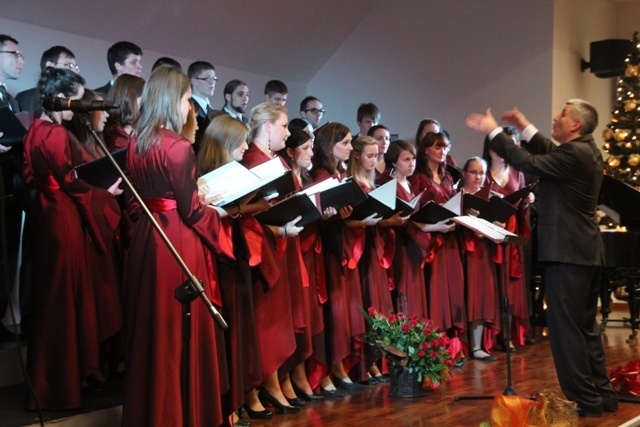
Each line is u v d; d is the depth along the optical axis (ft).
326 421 13.99
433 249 18.85
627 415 14.64
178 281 11.14
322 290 15.75
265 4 26.63
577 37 30.01
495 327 20.40
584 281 14.33
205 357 11.43
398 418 14.17
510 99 29.07
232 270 12.89
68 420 12.00
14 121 12.42
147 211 9.86
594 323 15.02
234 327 12.84
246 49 27.99
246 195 12.46
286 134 14.47
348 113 31.83
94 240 12.51
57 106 9.83
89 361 12.45
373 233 17.12
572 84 29.68
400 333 15.83
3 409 12.21
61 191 12.44
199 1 24.64
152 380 10.93
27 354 12.30
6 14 21.29
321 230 16.05
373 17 31.30
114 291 13.42
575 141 14.46
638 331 25.95
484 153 22.27
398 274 18.11
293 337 14.33
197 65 19.30
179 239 11.21
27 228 13.74
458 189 21.24
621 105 29.63
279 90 21.42
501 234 15.61
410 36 30.71
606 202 18.51
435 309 18.95
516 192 18.89
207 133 13.29
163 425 10.91
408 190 18.52
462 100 29.89
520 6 28.84
